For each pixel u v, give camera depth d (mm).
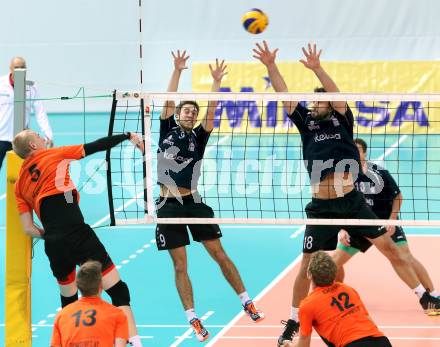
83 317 15000
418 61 43844
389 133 41938
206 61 49219
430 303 21234
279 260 26609
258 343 20156
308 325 16156
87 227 17750
